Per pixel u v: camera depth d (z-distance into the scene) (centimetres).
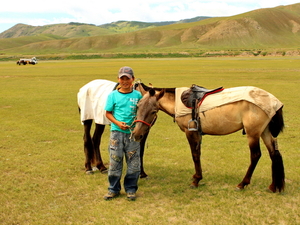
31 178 669
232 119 578
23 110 1529
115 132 551
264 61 6312
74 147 915
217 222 474
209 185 620
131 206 535
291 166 709
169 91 650
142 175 667
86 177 677
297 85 2270
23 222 485
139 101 535
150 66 5216
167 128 1149
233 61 6719
